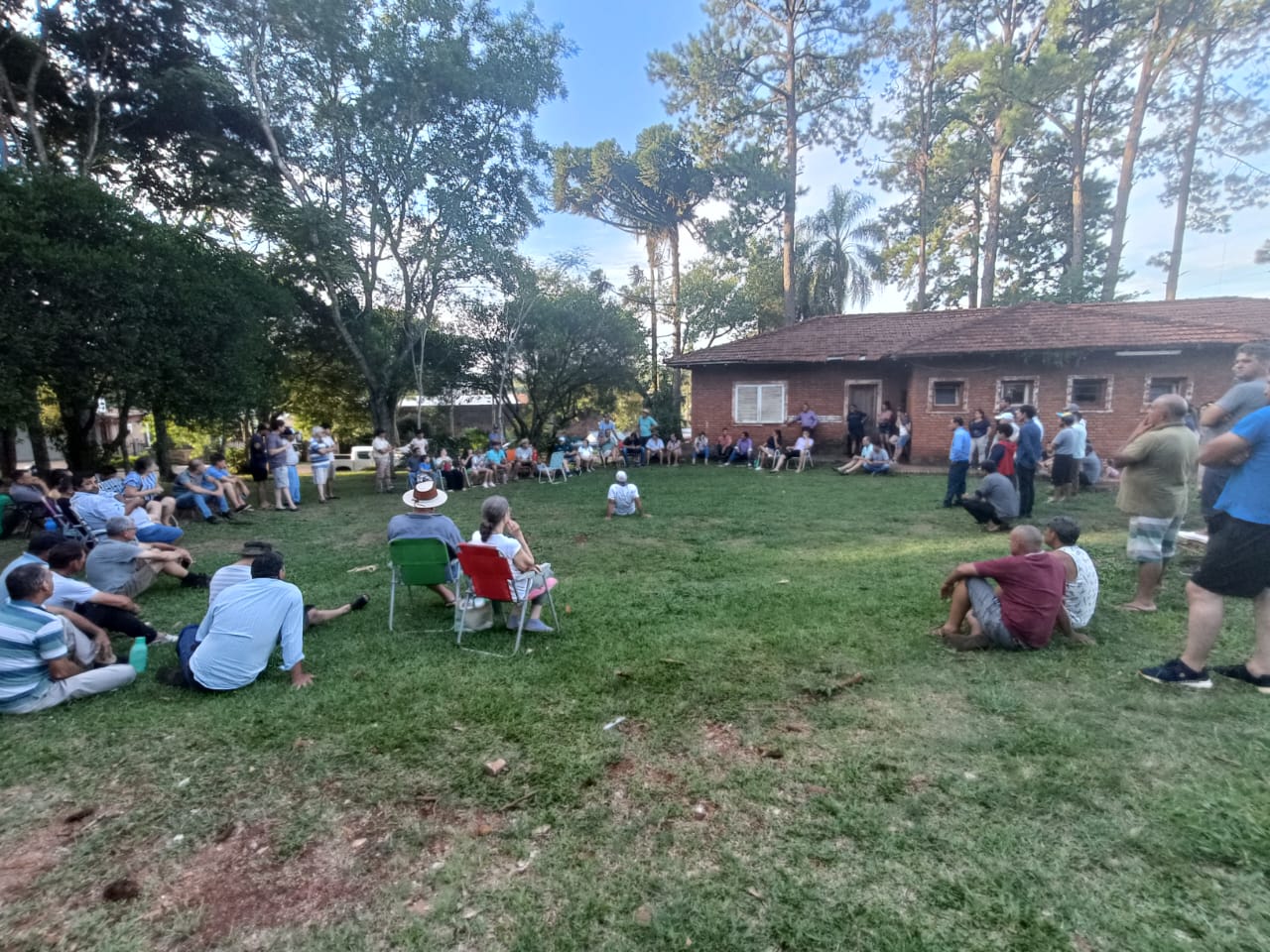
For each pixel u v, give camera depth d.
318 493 14.57
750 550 7.62
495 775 2.96
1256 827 2.43
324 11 15.03
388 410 20.61
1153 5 19.50
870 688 3.77
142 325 11.39
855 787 2.79
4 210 9.68
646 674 4.03
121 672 3.93
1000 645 4.29
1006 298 33.59
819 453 20.02
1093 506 10.04
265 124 16.00
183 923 2.13
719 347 21.62
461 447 19.70
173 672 3.99
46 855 2.49
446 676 4.07
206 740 3.33
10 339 9.76
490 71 17.47
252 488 16.45
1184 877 2.22
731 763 3.02
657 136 28.64
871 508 10.55
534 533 9.10
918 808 2.62
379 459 15.11
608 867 2.36
